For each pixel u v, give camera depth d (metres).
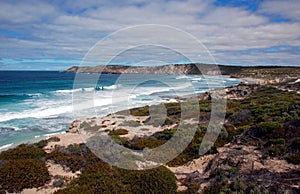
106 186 7.77
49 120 22.70
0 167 9.16
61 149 11.95
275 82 54.56
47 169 9.51
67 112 26.05
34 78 95.62
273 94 32.69
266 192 6.70
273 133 11.28
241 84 45.84
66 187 8.23
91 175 8.66
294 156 8.82
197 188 8.16
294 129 10.97
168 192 7.82
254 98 29.70
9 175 8.66
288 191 6.70
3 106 30.12
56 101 34.78
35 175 8.89
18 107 29.41
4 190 8.33
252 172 8.35
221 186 7.77
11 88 56.62
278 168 8.35
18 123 21.61
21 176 8.73
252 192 6.79
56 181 8.92
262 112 17.41
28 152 11.01
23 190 8.46
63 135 16.03
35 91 50.09
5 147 14.74
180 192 7.98
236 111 19.72
